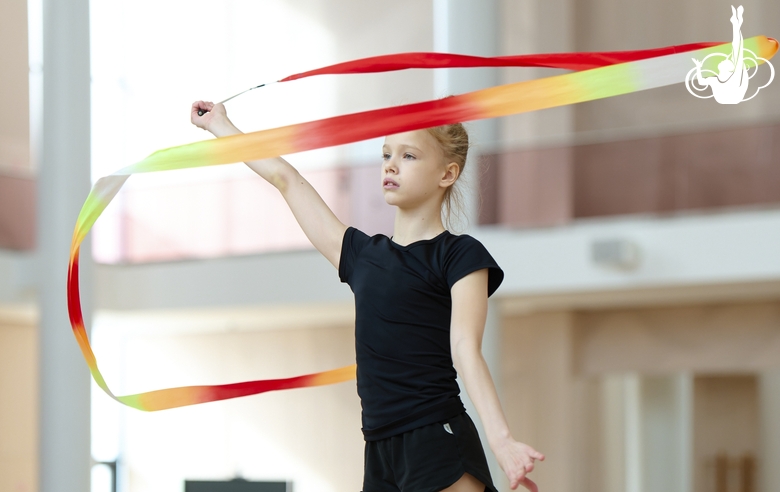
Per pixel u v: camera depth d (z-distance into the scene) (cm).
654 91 1695
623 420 2111
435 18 1877
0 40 1830
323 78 1923
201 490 805
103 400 1819
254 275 1434
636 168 1234
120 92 1919
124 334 1853
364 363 227
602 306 1458
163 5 1959
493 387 204
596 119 1731
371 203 1420
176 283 1488
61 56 1281
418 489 214
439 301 223
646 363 1418
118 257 1537
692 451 1980
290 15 1942
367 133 210
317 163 1861
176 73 1941
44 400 1266
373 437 224
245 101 1942
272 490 789
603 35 1755
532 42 1795
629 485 2141
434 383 220
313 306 1421
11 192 1379
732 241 1145
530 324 1507
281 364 1736
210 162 222
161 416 1803
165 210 1523
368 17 1923
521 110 207
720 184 1191
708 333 1372
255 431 1742
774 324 1334
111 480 1798
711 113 1653
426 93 1873
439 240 227
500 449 194
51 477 1245
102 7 1909
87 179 1298
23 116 1838
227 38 1950
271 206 1462
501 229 1279
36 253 1305
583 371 1463
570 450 1466
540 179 1273
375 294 226
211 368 1789
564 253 1223
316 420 1700
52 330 1272
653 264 1178
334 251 243
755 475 1928
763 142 1177
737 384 1958
